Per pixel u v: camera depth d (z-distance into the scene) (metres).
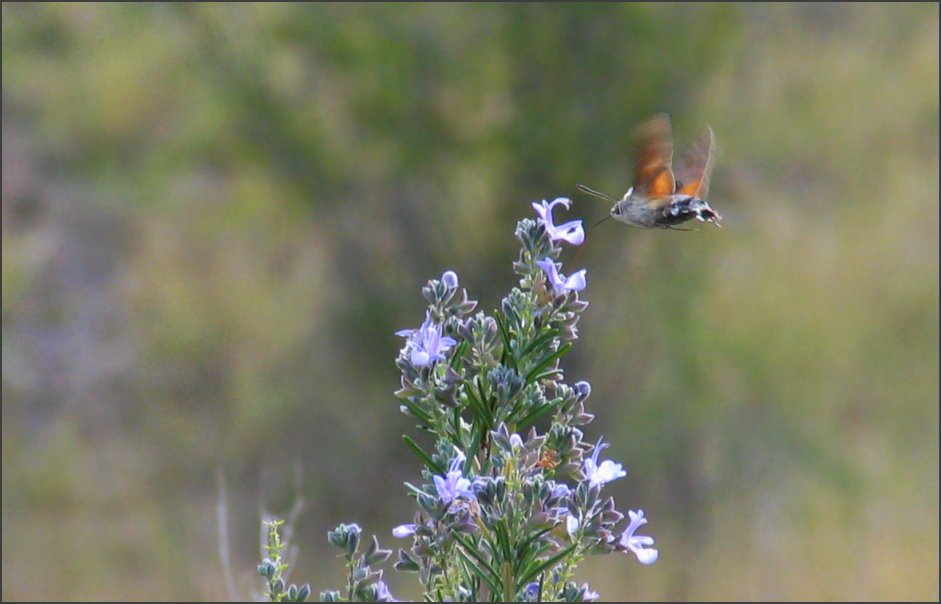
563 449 2.98
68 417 14.11
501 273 15.08
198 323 14.48
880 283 13.89
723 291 14.16
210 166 15.95
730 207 14.89
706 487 13.04
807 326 13.66
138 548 12.20
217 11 15.15
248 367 14.29
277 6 14.83
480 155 14.70
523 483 2.83
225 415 14.05
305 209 15.20
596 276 14.63
